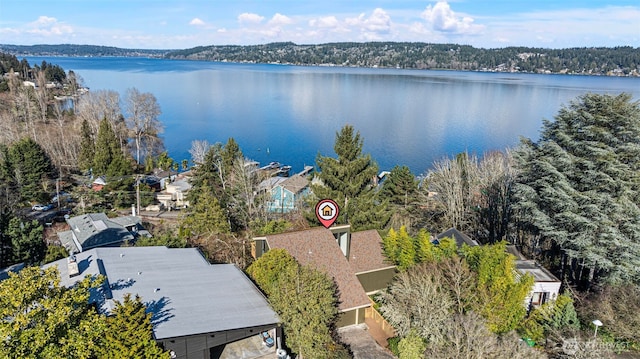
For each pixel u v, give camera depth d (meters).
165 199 66.69
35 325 14.08
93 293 20.25
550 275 29.75
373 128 128.12
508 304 23.56
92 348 15.00
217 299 21.31
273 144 113.44
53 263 25.05
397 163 90.06
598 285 29.08
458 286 24.09
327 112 162.00
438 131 122.19
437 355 20.20
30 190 57.50
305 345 20.19
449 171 49.97
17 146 59.78
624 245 27.88
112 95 103.75
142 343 16.08
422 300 23.12
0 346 12.82
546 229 31.83
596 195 29.25
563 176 30.86
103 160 67.75
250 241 36.19
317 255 27.86
